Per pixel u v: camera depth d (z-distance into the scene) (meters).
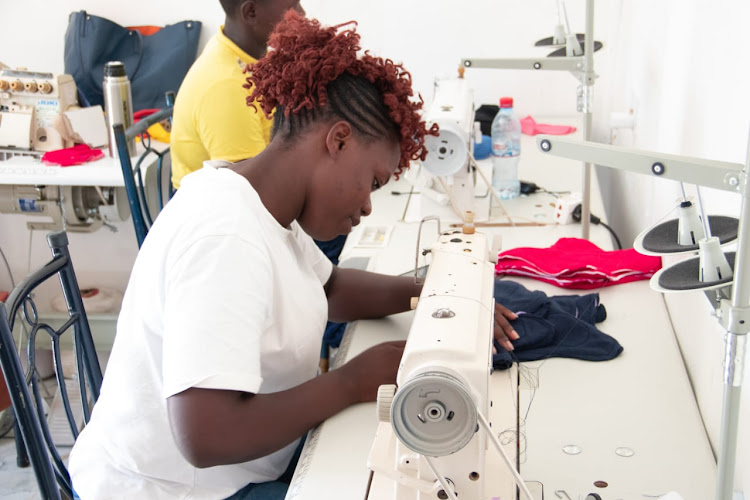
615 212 2.51
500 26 2.87
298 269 1.08
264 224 1.00
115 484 1.09
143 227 2.02
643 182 1.91
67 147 2.69
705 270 0.71
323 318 1.15
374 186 1.07
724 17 1.13
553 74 2.92
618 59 2.53
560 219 1.88
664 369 1.21
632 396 1.14
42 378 2.91
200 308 0.90
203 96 1.88
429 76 2.97
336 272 1.39
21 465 1.68
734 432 0.70
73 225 2.82
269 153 1.04
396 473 0.87
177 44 2.96
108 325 3.01
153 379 1.04
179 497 1.09
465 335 0.85
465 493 0.86
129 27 3.02
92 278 3.34
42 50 3.09
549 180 2.21
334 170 1.02
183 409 0.89
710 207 1.18
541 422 1.08
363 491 0.94
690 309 1.25
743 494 0.93
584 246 1.64
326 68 0.96
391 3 2.89
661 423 1.07
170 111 2.22
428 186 1.96
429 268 1.06
